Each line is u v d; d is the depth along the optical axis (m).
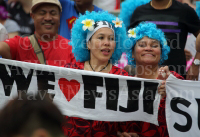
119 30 12.84
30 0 20.05
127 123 11.75
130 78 11.45
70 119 11.34
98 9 17.66
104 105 11.45
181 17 15.38
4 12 19.89
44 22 14.00
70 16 17.12
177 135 11.20
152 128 11.53
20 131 4.31
